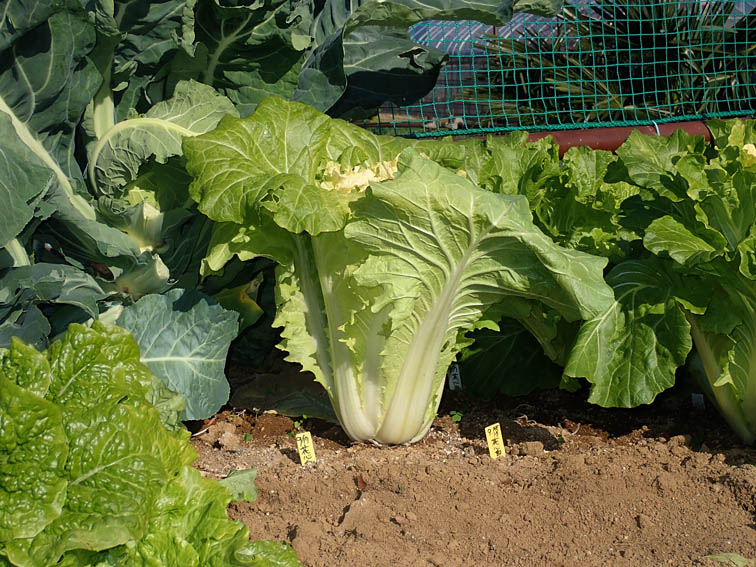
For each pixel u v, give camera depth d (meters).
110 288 1.35
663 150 1.36
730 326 1.21
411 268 1.13
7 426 0.77
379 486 1.18
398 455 1.28
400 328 1.19
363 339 1.22
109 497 0.78
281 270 1.24
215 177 1.17
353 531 1.08
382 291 1.14
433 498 1.15
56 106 1.25
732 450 1.27
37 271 1.20
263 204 1.12
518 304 1.29
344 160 1.33
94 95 1.31
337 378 1.27
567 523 1.09
